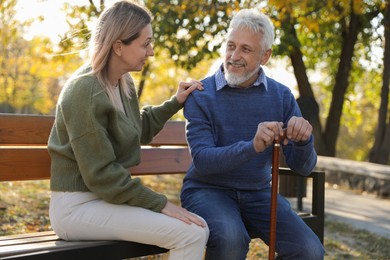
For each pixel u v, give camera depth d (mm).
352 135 22516
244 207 2951
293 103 3057
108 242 2482
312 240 2797
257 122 2926
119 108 2621
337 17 8625
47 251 2307
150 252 2586
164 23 7312
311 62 12930
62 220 2494
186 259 2484
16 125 2879
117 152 2598
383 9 10039
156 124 2998
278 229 2842
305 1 7133
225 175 2895
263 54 2877
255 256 4184
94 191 2449
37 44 7645
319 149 10977
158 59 11094
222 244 2607
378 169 7828
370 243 4766
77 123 2418
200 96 2879
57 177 2527
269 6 7422
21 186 5875
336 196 7500
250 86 2941
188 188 2951
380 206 6770
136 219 2455
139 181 2486
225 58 2867
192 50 8359
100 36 2541
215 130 2877
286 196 6352
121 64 2613
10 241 2498
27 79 18047
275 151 2621
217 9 7234
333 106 11195
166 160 3453
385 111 10867
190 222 2496
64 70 10617
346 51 11031
